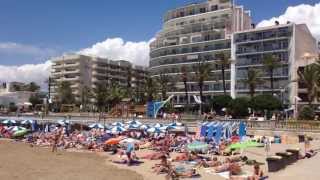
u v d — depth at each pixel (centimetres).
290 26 14250
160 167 4438
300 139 6675
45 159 5759
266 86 14325
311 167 4059
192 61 17262
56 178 4266
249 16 18712
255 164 4012
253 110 11588
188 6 18675
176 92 17150
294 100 12988
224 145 5869
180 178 3884
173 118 10112
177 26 18662
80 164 5244
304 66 13375
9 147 7288
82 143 7162
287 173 3744
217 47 16538
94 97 19262
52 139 7775
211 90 16300
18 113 14312
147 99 16875
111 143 6359
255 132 7762
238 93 15088
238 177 3666
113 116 11556
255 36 14988
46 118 11700
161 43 18588
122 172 4556
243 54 15162
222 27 17112
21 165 5188
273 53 14488
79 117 11506
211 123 7388
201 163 4469
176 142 6456
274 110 11488
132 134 7638
